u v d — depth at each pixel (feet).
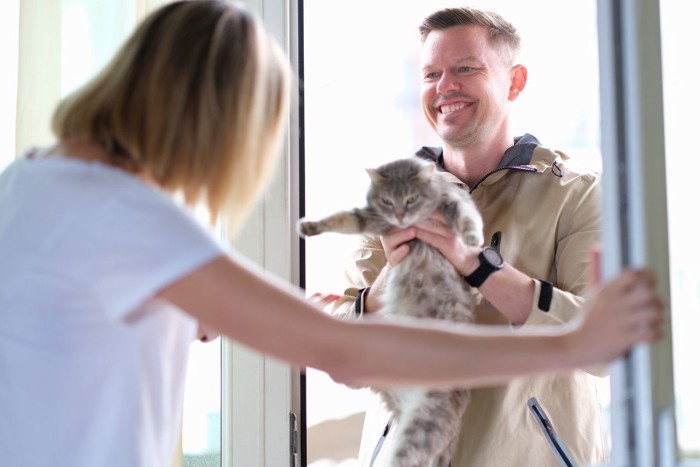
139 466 3.49
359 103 12.80
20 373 3.37
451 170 7.22
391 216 6.39
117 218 3.23
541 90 11.91
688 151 3.53
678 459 3.04
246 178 3.61
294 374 7.30
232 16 3.62
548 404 5.98
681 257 3.30
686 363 3.25
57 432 3.38
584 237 6.12
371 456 6.56
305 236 6.71
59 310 3.29
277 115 3.76
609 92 3.14
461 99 6.61
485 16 6.78
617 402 3.13
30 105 6.93
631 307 2.91
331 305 6.98
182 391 3.97
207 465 7.28
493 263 5.89
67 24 6.95
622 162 3.10
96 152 3.55
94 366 3.40
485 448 6.05
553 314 5.69
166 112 3.44
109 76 3.60
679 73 3.63
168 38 3.50
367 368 3.18
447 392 6.14
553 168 6.44
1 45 6.89
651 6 3.07
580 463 5.84
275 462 7.19
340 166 10.19
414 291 6.47
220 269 3.22
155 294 3.26
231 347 7.16
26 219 3.38
